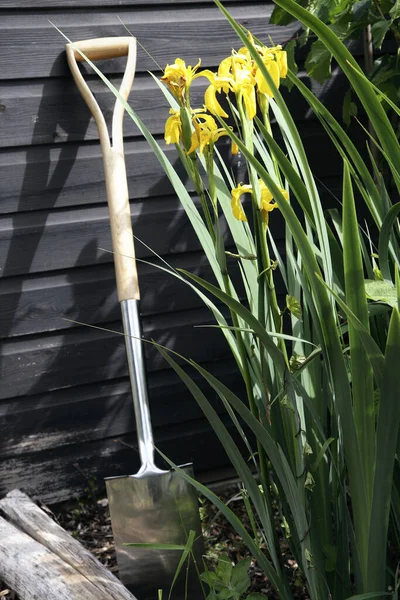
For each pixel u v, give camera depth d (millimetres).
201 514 1872
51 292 1945
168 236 2031
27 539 1660
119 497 1604
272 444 1022
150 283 2021
